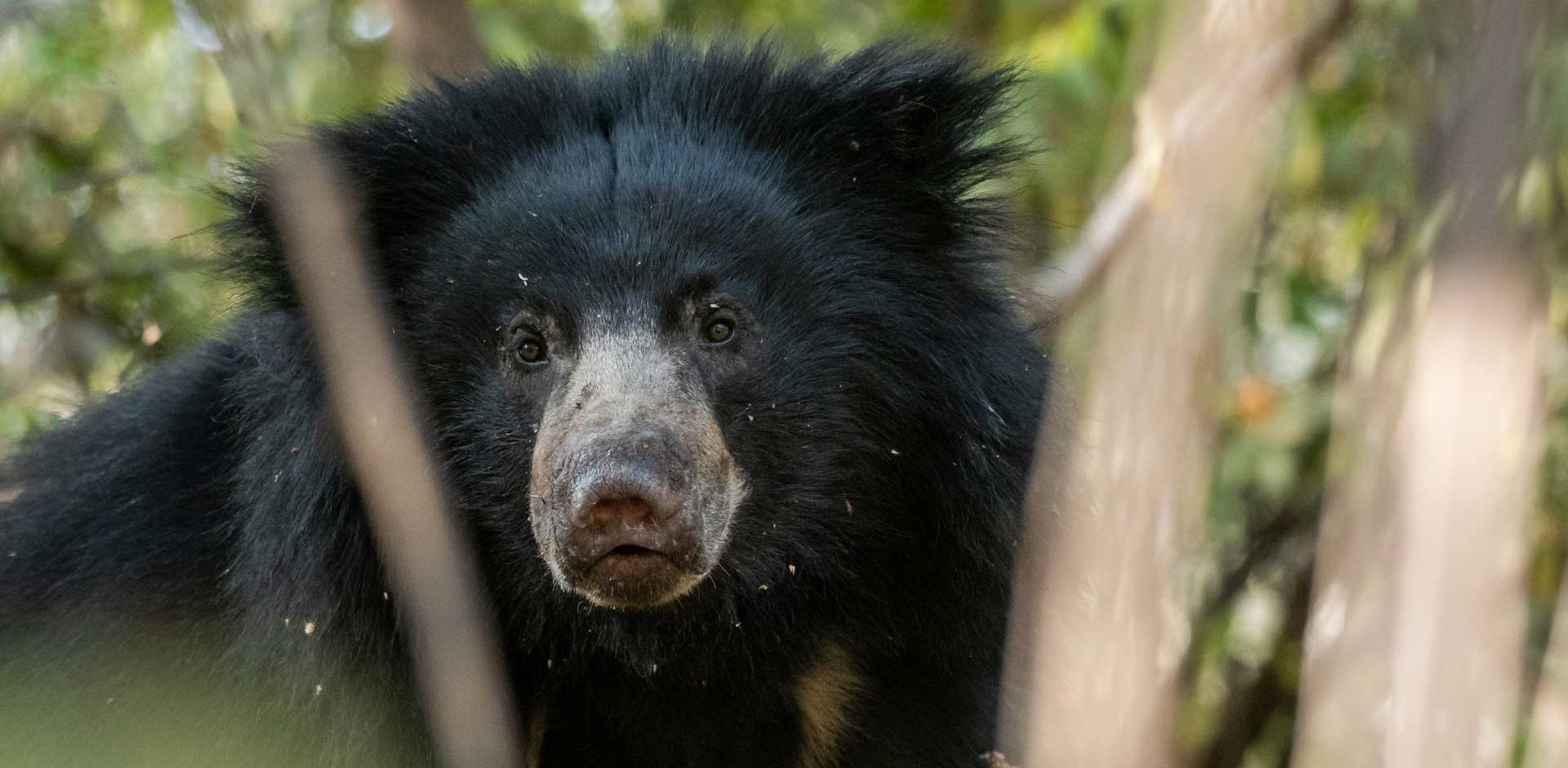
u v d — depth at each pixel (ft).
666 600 26.58
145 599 31.50
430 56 41.78
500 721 27.25
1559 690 22.65
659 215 28.96
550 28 53.16
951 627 30.45
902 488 30.50
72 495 33.76
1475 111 17.99
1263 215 27.32
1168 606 18.33
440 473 29.48
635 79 31.86
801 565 29.96
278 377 29.71
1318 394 44.80
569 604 29.50
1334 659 23.29
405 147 30.91
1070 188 45.88
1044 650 26.94
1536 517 37.55
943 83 31.63
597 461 25.85
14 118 46.34
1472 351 17.53
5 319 48.60
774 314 29.22
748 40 35.40
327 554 28.68
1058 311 33.65
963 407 30.17
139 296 45.42
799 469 29.53
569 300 28.43
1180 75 18.31
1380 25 41.52
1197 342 17.88
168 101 49.60
